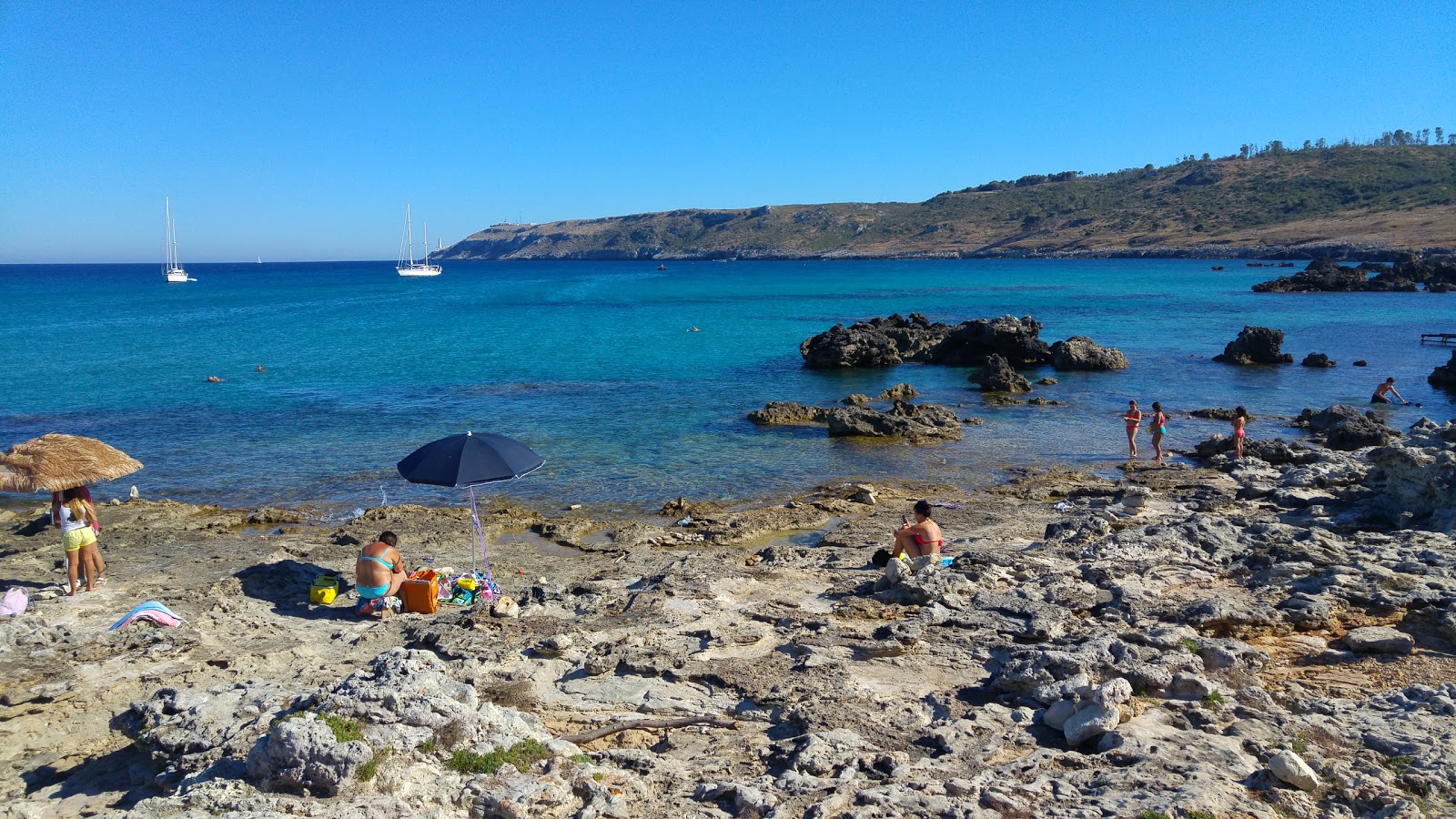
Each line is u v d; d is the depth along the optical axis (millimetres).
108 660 10102
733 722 8477
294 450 24828
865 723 8148
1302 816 6195
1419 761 6809
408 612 12164
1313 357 42062
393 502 19812
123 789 7312
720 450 24750
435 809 6324
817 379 39812
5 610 11453
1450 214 158750
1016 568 12766
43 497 20906
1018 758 7305
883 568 13836
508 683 9094
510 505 19438
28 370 40688
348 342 53969
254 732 7254
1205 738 7371
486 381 38000
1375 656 9344
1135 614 10531
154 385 36469
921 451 24719
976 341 44812
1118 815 6012
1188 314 71438
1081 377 40156
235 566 14953
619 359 46312
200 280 173375
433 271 186625
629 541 16750
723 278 159250
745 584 12961
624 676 9531
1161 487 19625
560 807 6492
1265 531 13695
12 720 8805
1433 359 44438
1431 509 14000
